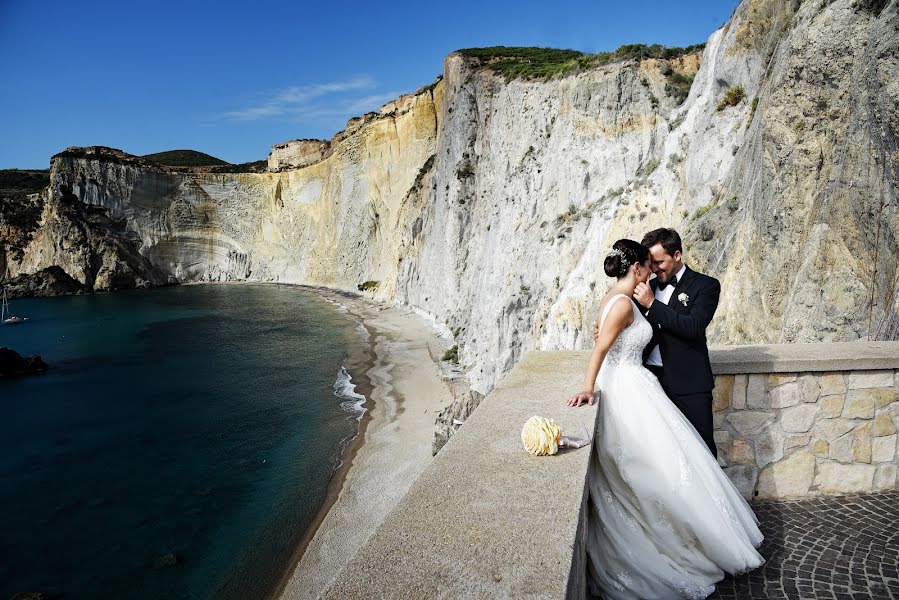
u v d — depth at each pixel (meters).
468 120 48.25
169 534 21.02
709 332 13.45
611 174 29.17
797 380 5.09
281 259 100.81
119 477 25.86
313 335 56.19
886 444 5.12
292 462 26.55
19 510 23.09
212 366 45.62
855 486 5.16
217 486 24.58
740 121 17.77
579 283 25.48
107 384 41.38
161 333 60.53
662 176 23.23
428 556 2.22
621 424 3.73
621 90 29.20
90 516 22.47
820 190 10.26
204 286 99.56
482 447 3.30
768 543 4.39
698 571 3.68
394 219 75.88
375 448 27.08
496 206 40.88
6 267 98.75
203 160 162.38
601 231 25.59
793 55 11.12
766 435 5.14
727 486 3.97
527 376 4.81
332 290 87.38
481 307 38.47
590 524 3.75
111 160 98.44
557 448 3.17
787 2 15.68
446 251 50.47
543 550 2.23
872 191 8.78
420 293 61.53
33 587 18.23
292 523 21.33
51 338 59.56
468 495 2.72
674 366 4.29
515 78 41.78
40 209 102.00
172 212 102.50
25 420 33.78
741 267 12.66
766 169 11.84
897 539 4.35
